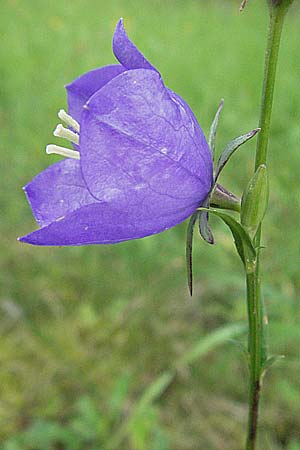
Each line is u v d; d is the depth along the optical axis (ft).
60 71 2.34
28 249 1.42
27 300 1.32
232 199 0.79
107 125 0.74
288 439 1.11
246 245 0.79
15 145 1.72
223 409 1.14
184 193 0.77
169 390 1.17
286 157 1.59
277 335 1.16
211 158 0.79
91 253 1.40
